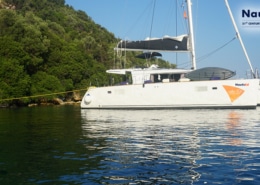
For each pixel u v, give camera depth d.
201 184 6.32
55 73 52.84
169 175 6.95
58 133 13.52
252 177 6.71
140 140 11.39
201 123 16.20
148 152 9.30
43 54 52.25
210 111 22.72
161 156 8.75
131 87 25.95
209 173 7.04
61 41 58.16
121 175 7.00
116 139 11.70
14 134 13.35
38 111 30.00
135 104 25.84
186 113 21.59
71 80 54.09
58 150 9.73
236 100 23.86
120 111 24.86
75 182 6.57
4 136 12.79
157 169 7.44
